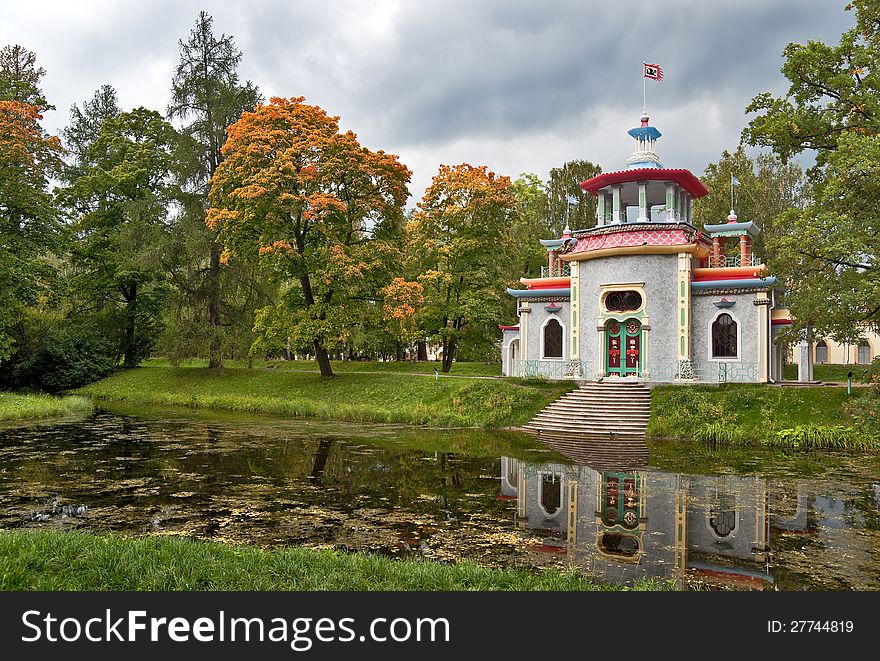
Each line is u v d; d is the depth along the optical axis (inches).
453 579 307.6
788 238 789.9
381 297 1343.5
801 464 699.4
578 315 1166.3
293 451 768.9
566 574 330.0
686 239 1084.5
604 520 466.3
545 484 593.3
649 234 1103.0
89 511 478.0
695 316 1098.1
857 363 1806.1
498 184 1486.2
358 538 410.0
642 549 396.2
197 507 492.1
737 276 1095.0
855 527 448.1
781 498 537.3
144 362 1988.2
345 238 1354.6
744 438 847.1
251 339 1456.7
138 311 1660.9
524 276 1833.2
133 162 1609.3
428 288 1552.7
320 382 1359.5
